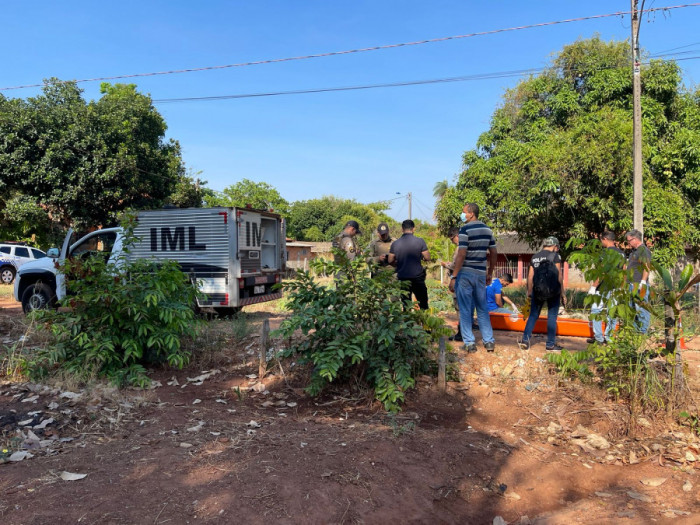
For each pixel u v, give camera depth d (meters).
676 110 14.13
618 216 11.71
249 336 7.88
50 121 21.36
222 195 47.81
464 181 14.38
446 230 14.88
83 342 5.87
